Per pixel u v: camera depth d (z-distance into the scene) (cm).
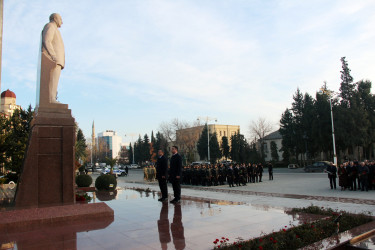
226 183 2330
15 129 1348
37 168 717
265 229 575
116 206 874
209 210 793
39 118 741
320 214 726
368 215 743
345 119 3966
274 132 7250
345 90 4188
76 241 499
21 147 1231
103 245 475
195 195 1335
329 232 577
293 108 5019
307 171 3641
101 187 1386
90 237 523
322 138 4284
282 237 499
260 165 2356
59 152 748
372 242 536
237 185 2039
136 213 754
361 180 1474
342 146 4359
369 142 4041
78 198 924
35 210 644
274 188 1762
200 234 542
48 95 770
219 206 863
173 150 963
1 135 1198
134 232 559
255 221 650
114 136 15800
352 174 1500
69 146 764
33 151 719
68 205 691
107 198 1074
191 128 6091
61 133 757
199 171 2230
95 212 693
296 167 4734
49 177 728
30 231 567
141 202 960
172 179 949
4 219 598
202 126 6844
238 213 747
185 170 2439
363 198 1177
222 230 570
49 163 733
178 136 6106
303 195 1312
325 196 1271
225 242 473
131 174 4700
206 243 485
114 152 15625
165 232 558
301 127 4862
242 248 446
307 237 528
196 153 7706
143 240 504
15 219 605
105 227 599
